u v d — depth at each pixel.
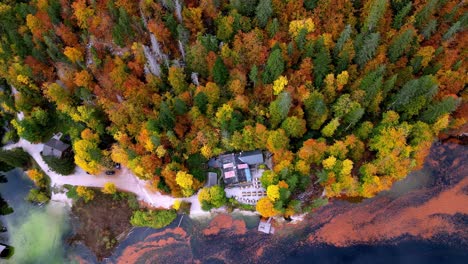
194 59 86.56
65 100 92.31
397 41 84.69
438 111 82.88
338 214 88.31
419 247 85.31
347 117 85.19
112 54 94.31
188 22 90.44
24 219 96.06
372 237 86.56
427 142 83.38
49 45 91.44
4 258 92.38
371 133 86.19
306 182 81.81
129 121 87.88
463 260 83.75
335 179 83.62
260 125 80.94
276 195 78.31
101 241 90.12
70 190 92.25
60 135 97.50
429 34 89.75
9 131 103.12
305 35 86.81
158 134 83.88
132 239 89.81
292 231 87.31
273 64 81.69
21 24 99.25
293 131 83.50
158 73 89.00
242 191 88.06
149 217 88.25
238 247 87.12
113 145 87.81
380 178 83.88
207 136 84.06
